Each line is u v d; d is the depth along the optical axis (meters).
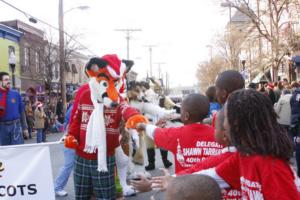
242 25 32.03
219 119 2.75
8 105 7.90
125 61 5.27
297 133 6.99
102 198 4.71
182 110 3.41
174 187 2.00
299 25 25.36
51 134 23.41
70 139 4.66
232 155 2.60
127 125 4.31
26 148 4.64
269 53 28.92
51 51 34.12
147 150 9.15
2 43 31.45
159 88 10.94
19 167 4.64
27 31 35.25
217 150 3.23
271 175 2.16
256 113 2.26
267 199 2.17
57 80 36.09
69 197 6.91
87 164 4.70
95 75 4.64
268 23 27.59
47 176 4.67
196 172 2.69
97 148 4.59
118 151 6.31
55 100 28.69
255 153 2.23
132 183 3.01
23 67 34.16
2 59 31.42
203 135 3.29
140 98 7.17
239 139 2.30
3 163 4.61
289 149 2.24
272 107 2.31
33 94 22.30
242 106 2.29
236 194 2.59
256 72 31.86
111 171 4.76
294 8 24.47
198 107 3.34
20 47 33.97
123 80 4.87
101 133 4.55
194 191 1.95
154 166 9.32
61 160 11.10
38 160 4.66
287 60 26.41
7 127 7.91
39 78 34.16
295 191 2.13
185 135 3.33
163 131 3.50
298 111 6.98
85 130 4.64
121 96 4.72
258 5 24.98
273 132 2.23
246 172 2.29
